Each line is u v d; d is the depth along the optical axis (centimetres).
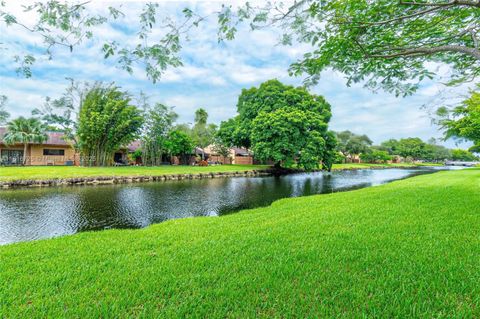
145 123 2686
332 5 311
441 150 7069
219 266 281
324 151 2588
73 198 1062
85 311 200
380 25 360
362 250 317
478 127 1341
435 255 294
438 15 349
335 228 424
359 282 238
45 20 243
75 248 358
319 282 240
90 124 2184
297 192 1323
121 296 222
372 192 898
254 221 518
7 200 998
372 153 5781
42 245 376
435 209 548
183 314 196
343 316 189
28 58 268
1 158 2306
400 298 209
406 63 419
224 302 211
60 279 255
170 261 298
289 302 209
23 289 234
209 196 1167
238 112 3062
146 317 193
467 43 390
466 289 221
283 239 371
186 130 3591
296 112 2325
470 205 580
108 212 826
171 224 525
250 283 240
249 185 1622
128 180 1684
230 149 4156
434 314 189
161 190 1346
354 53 393
